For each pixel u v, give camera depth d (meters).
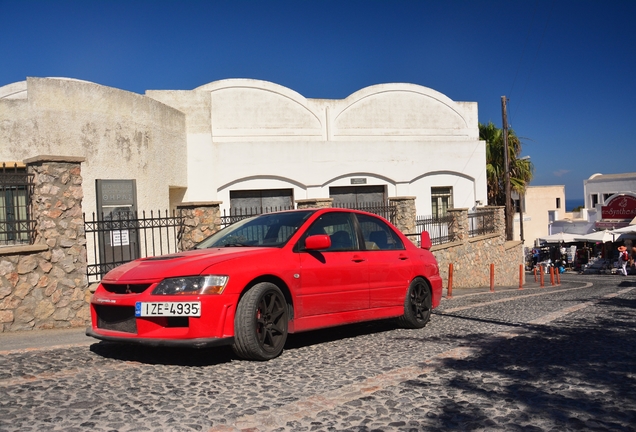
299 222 6.95
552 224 54.88
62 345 6.77
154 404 4.41
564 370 5.64
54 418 4.06
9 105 13.77
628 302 12.89
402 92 24.05
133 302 5.63
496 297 14.99
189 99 19.69
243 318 5.68
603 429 4.01
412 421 4.13
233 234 7.18
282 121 22.05
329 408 4.39
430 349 6.66
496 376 5.39
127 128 15.63
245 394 4.70
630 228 37.28
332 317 6.81
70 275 9.20
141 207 15.96
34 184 9.17
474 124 25.38
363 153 22.50
